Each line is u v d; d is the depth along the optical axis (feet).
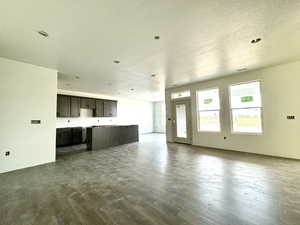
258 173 10.86
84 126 27.61
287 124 14.49
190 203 7.21
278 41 10.19
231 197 7.68
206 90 21.04
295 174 10.55
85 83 21.11
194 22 8.05
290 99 14.33
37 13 7.15
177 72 16.67
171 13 7.31
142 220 6.05
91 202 7.45
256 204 7.02
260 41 10.14
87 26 8.25
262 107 15.97
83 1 6.43
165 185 9.22
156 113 42.83
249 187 8.73
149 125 41.83
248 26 8.46
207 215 6.29
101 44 10.27
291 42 10.35
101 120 30.81
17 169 12.49
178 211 6.60
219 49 11.24
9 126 12.29
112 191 8.56
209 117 20.72
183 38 9.62
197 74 17.62
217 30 8.82
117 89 25.46
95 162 14.46
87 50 11.11
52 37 9.31
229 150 18.45
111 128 22.63
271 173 10.80
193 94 22.22
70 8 6.84
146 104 41.16
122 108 35.19
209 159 14.74
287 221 5.85
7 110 12.25
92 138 20.08
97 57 12.36
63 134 23.08
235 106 18.24
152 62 13.61
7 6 6.63
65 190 8.75
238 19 7.86
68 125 25.46
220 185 9.06
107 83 21.27
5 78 12.26
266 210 6.56
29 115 13.41
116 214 6.46
